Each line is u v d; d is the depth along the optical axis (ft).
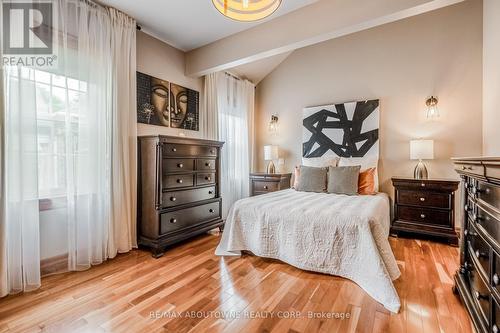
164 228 8.57
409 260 7.86
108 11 8.09
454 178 10.36
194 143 9.64
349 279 6.49
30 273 6.08
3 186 5.76
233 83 13.92
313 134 13.60
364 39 12.34
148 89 9.77
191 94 11.67
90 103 7.53
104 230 7.91
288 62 14.69
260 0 5.75
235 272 7.05
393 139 11.64
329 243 6.71
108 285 6.32
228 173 13.47
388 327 4.70
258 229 7.89
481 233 4.38
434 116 10.69
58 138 6.91
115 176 8.21
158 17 8.77
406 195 10.30
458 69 10.32
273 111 15.30
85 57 7.43
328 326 4.75
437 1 6.36
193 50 11.19
